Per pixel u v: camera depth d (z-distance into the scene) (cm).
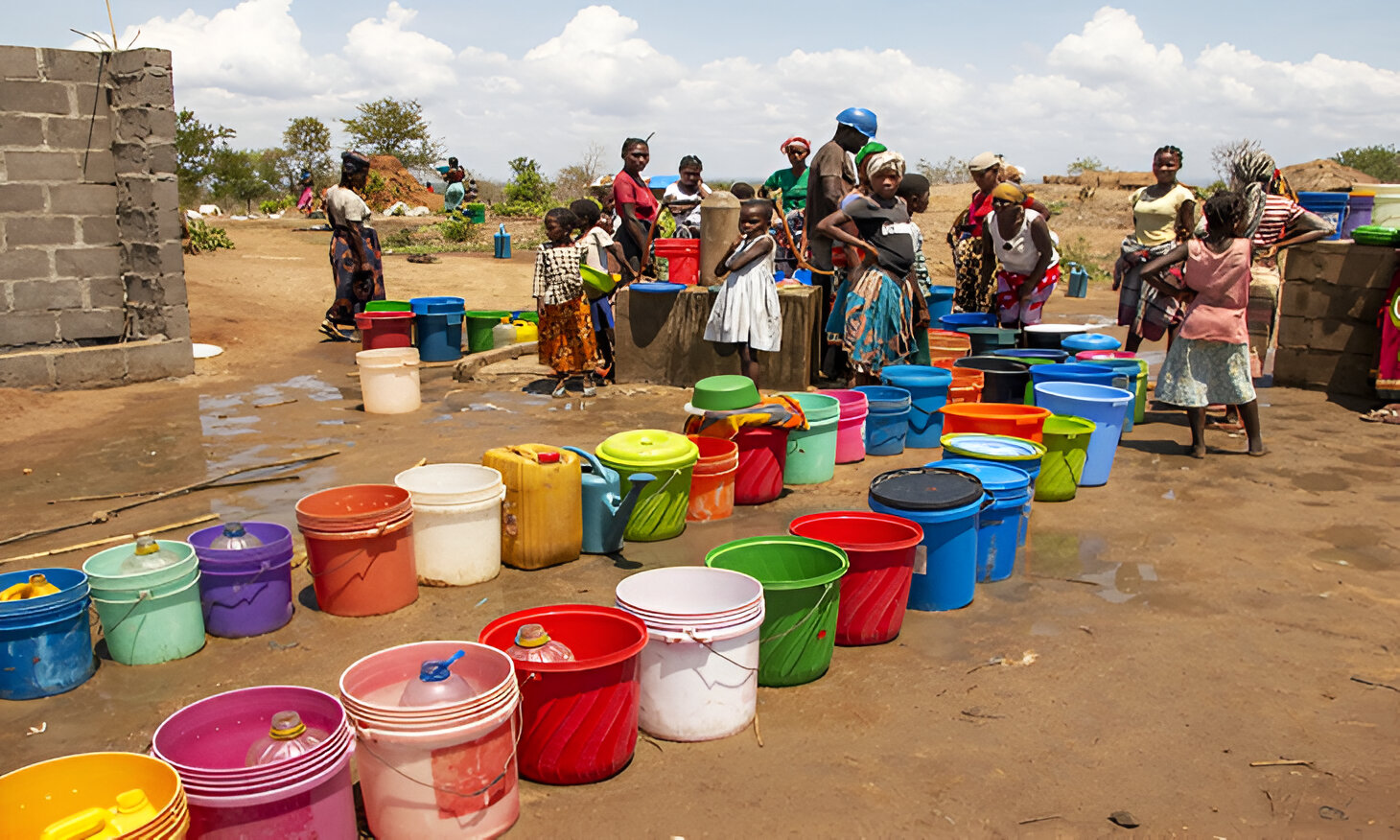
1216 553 524
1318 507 596
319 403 908
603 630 351
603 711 320
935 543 449
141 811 245
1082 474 641
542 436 761
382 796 287
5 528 566
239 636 434
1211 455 718
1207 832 296
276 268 1733
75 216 992
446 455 709
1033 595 475
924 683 391
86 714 372
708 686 346
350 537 439
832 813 307
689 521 575
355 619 452
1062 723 359
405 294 1612
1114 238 2345
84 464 705
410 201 4094
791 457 641
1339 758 335
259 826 260
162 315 1020
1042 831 297
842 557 394
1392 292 833
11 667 380
